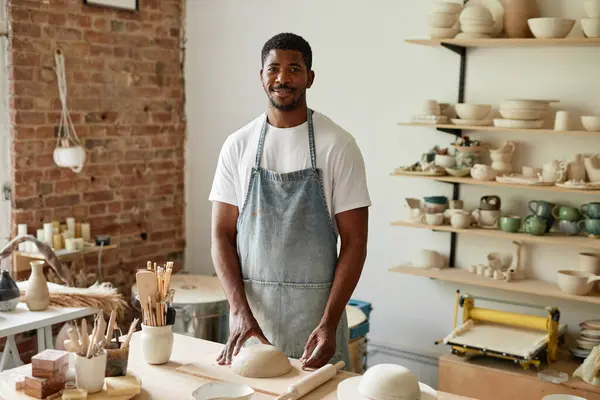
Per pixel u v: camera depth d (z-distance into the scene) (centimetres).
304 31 433
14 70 371
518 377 332
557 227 368
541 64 366
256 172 231
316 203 228
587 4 332
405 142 407
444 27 365
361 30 414
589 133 331
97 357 183
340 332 236
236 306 225
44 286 301
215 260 238
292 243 229
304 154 229
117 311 365
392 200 414
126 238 444
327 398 182
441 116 374
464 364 346
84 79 407
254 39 452
